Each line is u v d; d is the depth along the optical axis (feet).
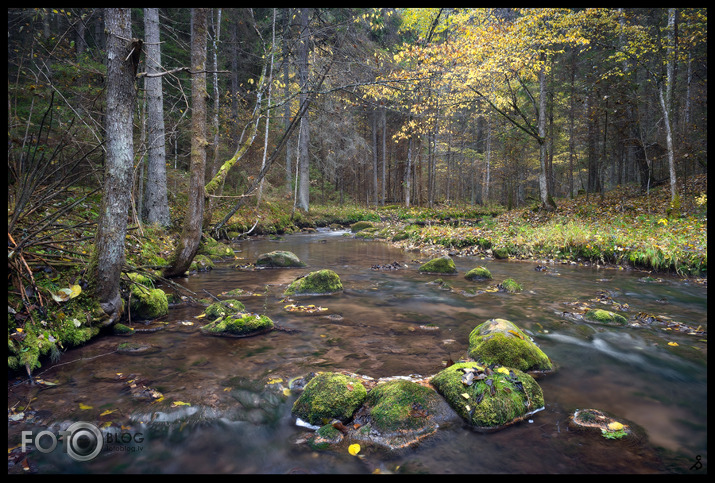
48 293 13.94
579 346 14.85
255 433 9.12
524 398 10.00
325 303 21.38
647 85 60.75
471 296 23.15
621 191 71.36
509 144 99.30
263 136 65.87
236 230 55.72
